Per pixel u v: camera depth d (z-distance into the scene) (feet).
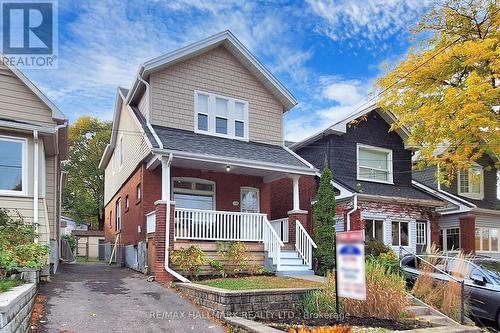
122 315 26.89
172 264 39.86
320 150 63.31
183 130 50.34
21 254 29.53
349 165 62.49
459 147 42.57
